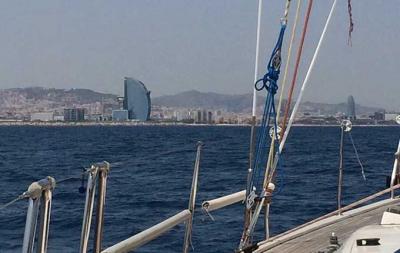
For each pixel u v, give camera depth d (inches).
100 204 210.4
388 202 472.7
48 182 173.5
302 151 2357.3
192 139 3641.7
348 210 452.8
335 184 1182.9
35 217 167.9
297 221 764.6
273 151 296.2
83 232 201.5
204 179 1295.5
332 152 2272.4
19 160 1902.1
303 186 1155.9
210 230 689.0
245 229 302.0
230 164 1691.7
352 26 329.4
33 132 5905.5
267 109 293.0
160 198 983.0
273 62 289.3
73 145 2901.1
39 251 174.9
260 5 300.4
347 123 442.9
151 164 1641.2
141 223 768.3
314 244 354.9
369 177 1310.3
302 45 290.2
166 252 589.0
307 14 288.4
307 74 305.1
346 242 262.1
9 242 633.0
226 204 295.9
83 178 206.8
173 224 250.5
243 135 4498.0
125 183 1187.9
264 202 303.7
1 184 1239.5
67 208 828.0
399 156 469.1
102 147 2635.3
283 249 344.2
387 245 250.5
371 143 3090.6
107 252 207.3
